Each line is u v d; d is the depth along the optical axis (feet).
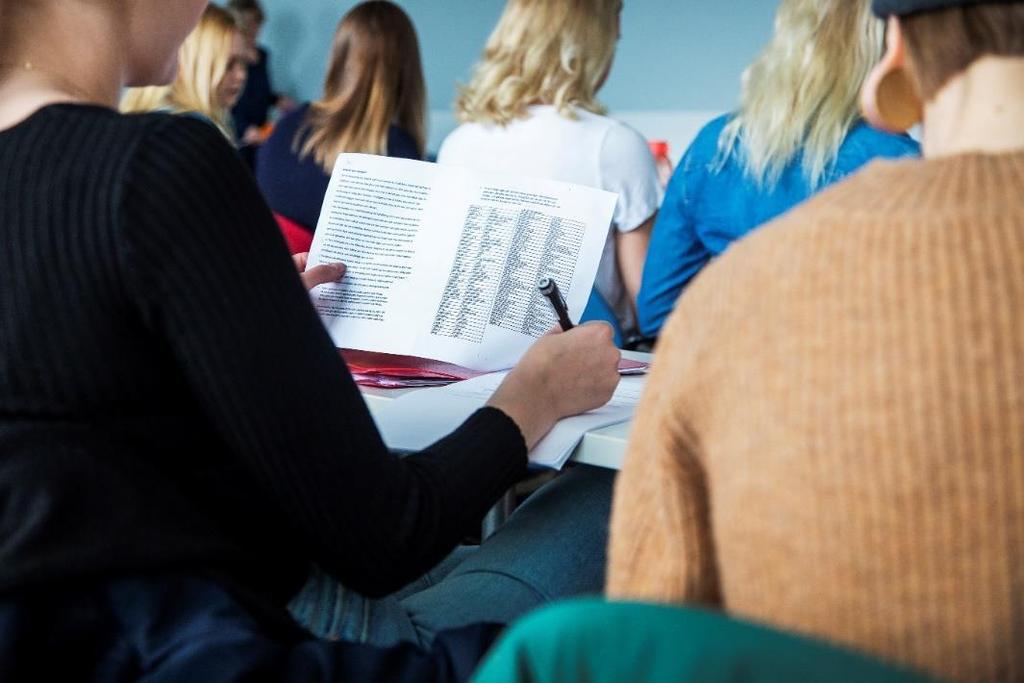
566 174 8.42
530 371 4.00
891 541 2.04
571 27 8.36
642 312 8.00
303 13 23.21
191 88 10.97
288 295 3.08
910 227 2.11
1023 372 2.01
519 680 1.87
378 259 4.81
